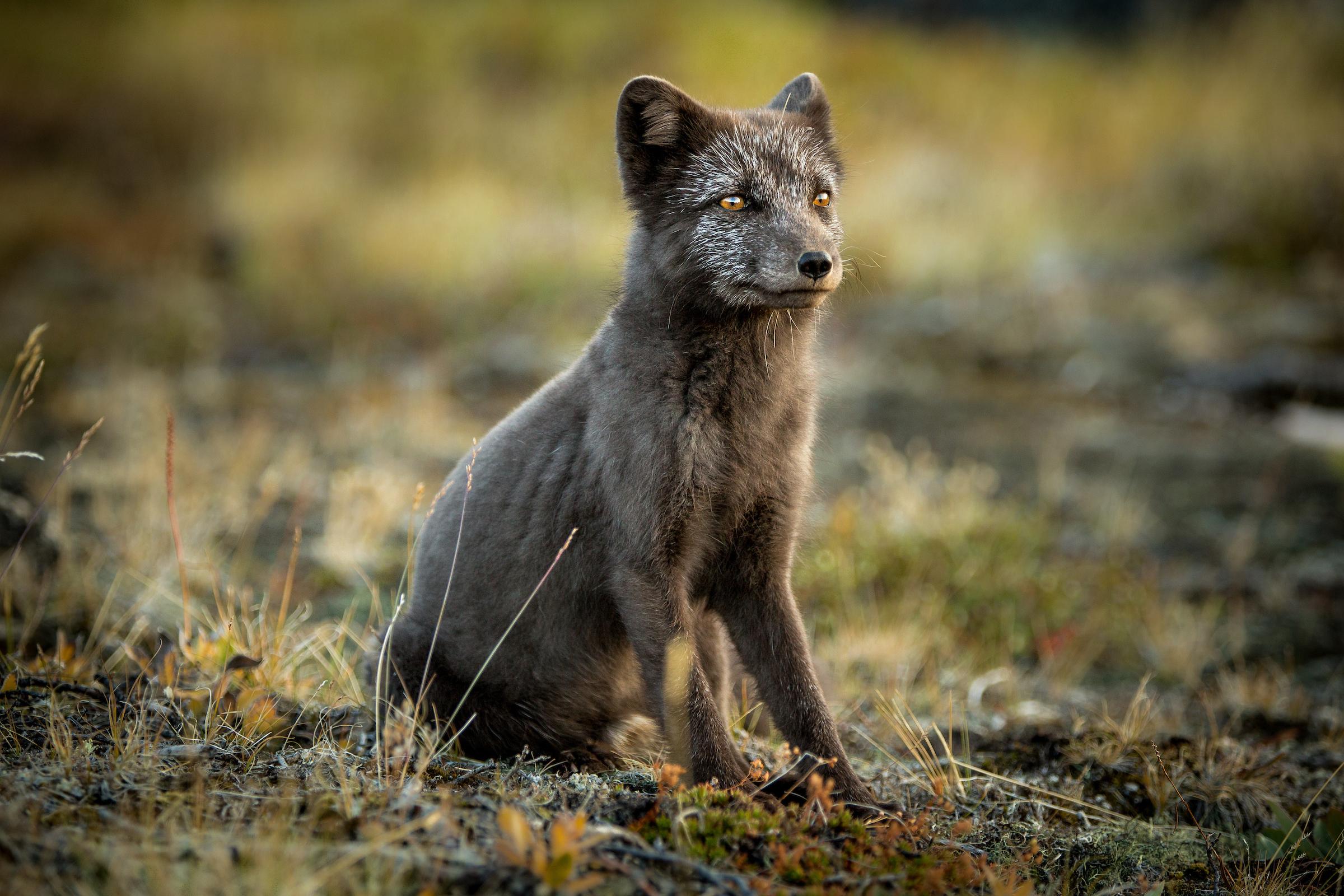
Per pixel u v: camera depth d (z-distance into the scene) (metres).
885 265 21.95
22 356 7.20
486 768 5.90
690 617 6.16
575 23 33.38
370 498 11.69
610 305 7.06
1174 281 22.06
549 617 6.52
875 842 5.18
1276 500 13.77
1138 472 14.71
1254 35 30.06
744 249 6.18
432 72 32.16
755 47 31.80
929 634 9.77
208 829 4.75
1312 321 19.97
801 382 6.45
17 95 31.69
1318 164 24.25
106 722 6.02
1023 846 5.93
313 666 7.89
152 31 34.66
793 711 6.16
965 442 15.79
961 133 27.78
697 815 5.18
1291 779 7.34
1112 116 28.27
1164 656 9.95
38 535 9.02
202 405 16.30
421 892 4.27
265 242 23.80
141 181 29.06
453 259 22.70
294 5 35.97
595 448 6.18
